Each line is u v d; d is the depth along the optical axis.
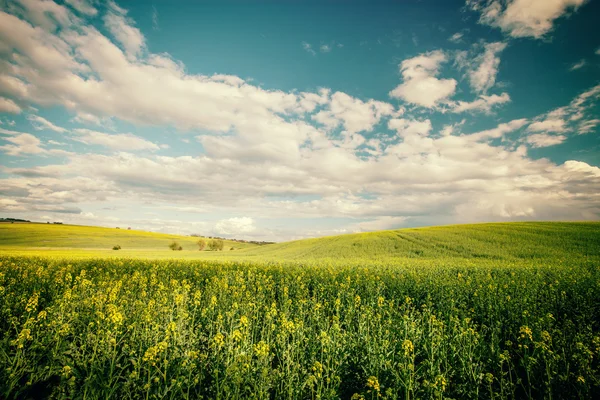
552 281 15.49
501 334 9.24
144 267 23.11
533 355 6.78
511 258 35.28
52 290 12.17
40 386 6.21
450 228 61.94
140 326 8.04
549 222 59.81
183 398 5.57
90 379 5.27
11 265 18.69
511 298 12.05
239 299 11.44
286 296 12.44
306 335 8.64
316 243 66.38
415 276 17.00
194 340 7.54
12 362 5.88
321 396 5.62
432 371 6.20
